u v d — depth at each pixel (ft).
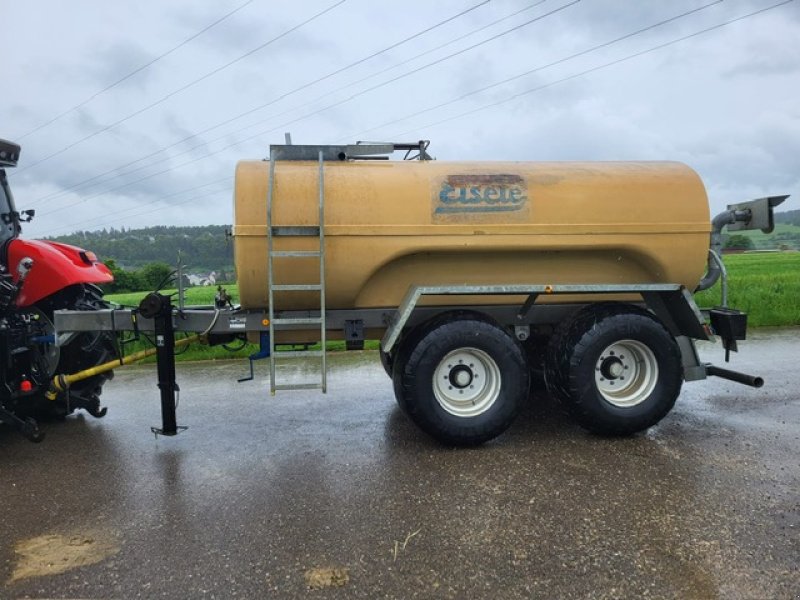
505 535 11.56
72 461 16.70
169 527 12.37
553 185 17.49
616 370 17.07
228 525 12.36
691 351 18.54
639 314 16.99
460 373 16.60
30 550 11.62
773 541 11.09
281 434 18.52
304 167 16.99
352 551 11.13
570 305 18.52
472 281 17.78
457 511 12.64
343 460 15.96
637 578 10.02
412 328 17.21
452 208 16.94
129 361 18.44
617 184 17.79
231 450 17.15
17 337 18.45
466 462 15.52
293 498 13.58
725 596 9.50
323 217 16.15
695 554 10.70
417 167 17.49
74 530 12.41
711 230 18.40
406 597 9.69
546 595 9.64
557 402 17.58
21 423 17.42
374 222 16.60
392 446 16.99
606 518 12.12
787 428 17.79
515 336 18.30
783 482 13.73
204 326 17.69
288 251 16.26
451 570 10.41
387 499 13.35
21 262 18.99
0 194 20.18
